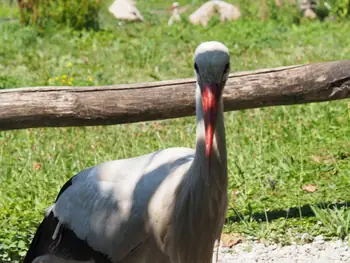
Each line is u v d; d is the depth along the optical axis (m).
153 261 6.91
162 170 6.85
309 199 10.74
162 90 9.35
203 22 29.55
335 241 9.55
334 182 11.38
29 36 24.81
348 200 10.66
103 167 7.39
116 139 13.29
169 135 13.63
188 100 9.35
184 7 35.62
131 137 13.59
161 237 6.70
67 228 7.37
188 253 6.61
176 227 6.57
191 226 6.46
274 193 11.05
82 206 7.27
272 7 29.16
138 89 9.32
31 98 9.07
